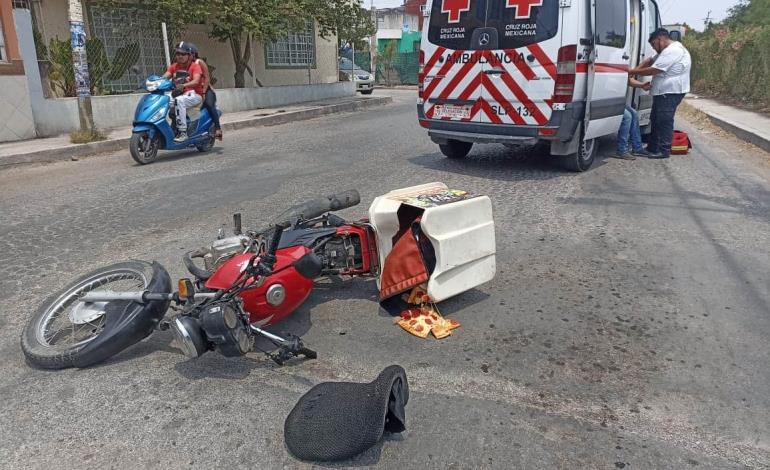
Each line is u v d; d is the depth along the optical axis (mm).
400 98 22656
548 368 3201
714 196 6613
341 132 12109
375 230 3746
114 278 3627
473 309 3893
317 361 3303
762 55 15812
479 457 2539
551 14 6688
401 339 3525
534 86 6949
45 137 11000
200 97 9352
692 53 23109
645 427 2725
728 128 11961
